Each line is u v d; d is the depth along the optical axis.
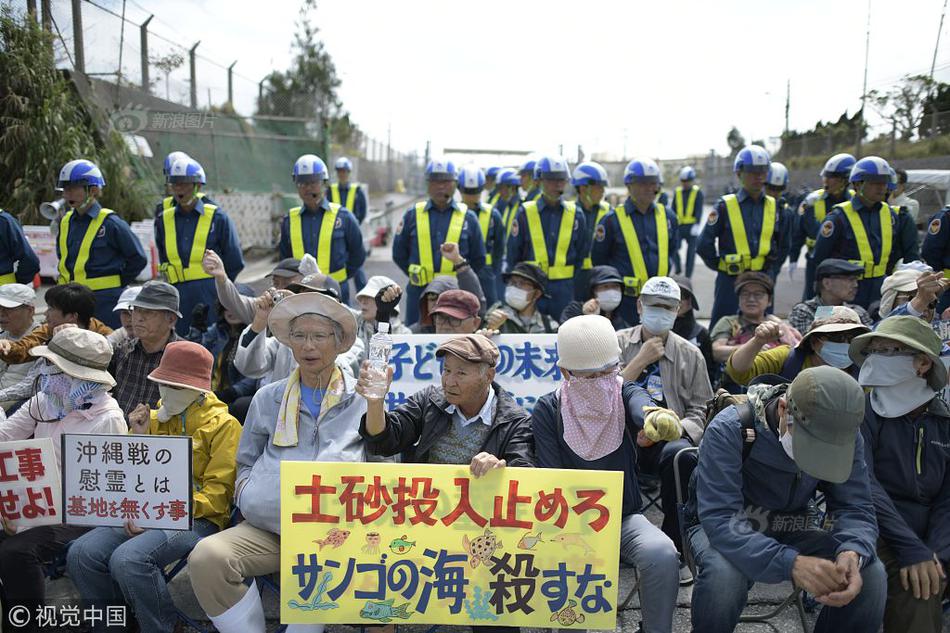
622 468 3.46
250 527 3.30
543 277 5.65
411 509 3.16
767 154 7.41
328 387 3.51
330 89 36.81
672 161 37.53
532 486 3.13
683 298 5.06
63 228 6.80
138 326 4.36
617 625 3.69
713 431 3.26
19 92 11.23
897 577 3.23
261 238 16.70
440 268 7.58
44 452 3.46
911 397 3.40
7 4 11.30
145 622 3.28
